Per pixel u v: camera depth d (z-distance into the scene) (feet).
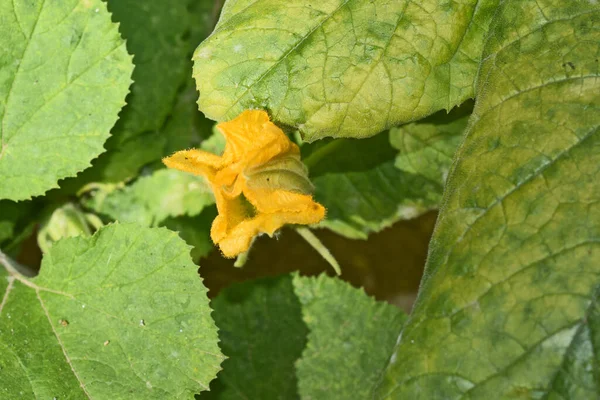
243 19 2.33
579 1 2.27
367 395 2.71
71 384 2.42
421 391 2.11
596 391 2.05
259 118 2.30
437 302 2.15
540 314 2.08
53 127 2.56
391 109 2.32
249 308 2.78
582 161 2.15
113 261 2.47
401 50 2.32
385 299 3.36
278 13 2.33
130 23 2.82
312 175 2.80
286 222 2.35
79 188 2.82
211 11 2.93
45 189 2.57
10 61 2.52
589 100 2.19
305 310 2.77
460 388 2.09
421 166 2.77
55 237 2.78
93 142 2.56
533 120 2.20
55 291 2.48
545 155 2.17
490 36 2.31
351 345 2.74
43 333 2.46
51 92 2.54
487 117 2.25
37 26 2.52
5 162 2.56
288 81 2.31
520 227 2.14
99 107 2.56
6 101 2.54
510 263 2.12
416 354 2.14
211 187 2.34
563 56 2.24
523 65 2.26
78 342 2.45
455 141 2.74
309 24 2.32
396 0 2.33
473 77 2.34
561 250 2.10
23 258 3.17
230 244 2.34
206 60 2.33
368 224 2.84
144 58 2.82
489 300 2.11
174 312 2.43
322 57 2.31
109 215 2.84
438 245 2.20
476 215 2.17
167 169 2.85
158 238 2.46
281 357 2.74
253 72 2.32
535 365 2.07
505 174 2.18
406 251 3.37
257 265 3.32
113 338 2.44
